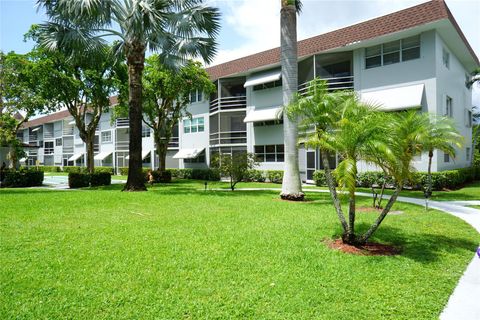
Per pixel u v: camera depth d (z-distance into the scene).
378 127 5.77
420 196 14.63
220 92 27.89
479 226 8.36
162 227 7.93
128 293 4.17
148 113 25.27
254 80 24.91
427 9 16.80
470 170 22.64
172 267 5.13
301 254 5.88
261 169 25.72
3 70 20.47
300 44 22.11
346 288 4.43
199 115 31.50
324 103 6.70
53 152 57.16
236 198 13.71
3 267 5.02
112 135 43.50
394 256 5.85
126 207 10.95
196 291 4.26
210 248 6.17
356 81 20.14
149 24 13.99
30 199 12.63
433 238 7.13
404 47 18.44
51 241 6.51
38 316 3.58
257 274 4.89
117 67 21.34
